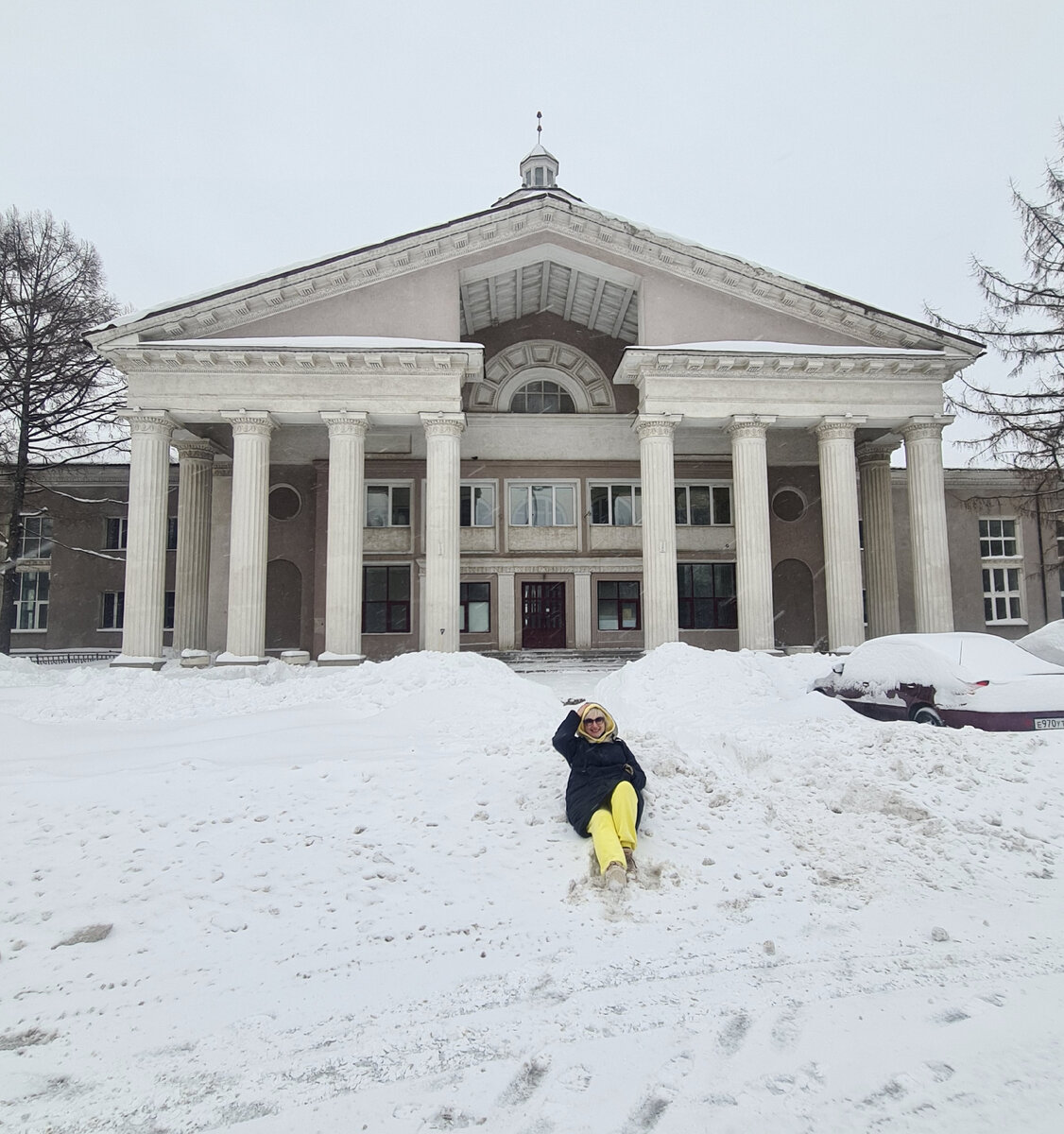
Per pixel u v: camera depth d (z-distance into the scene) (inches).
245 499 892.0
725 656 616.7
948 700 403.9
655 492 934.4
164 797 270.2
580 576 1131.9
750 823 253.1
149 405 893.8
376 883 217.5
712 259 966.4
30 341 1104.8
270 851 233.9
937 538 952.3
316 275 925.8
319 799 268.4
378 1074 140.6
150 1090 137.6
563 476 1139.9
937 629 940.0
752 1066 139.0
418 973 176.4
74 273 1170.6
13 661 903.7
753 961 179.6
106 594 1318.9
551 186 1512.1
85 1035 155.7
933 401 970.1
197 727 430.6
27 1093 137.5
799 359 935.0
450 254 955.3
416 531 1123.3
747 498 943.0
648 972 174.9
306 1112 130.0
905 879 221.9
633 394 1162.0
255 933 195.6
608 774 236.5
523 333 1173.7
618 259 973.8
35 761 345.4
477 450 1133.1
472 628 1119.0
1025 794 266.1
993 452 935.0
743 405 951.0
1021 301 929.5
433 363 914.7
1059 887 218.8
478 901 208.7
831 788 273.4
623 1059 142.1
